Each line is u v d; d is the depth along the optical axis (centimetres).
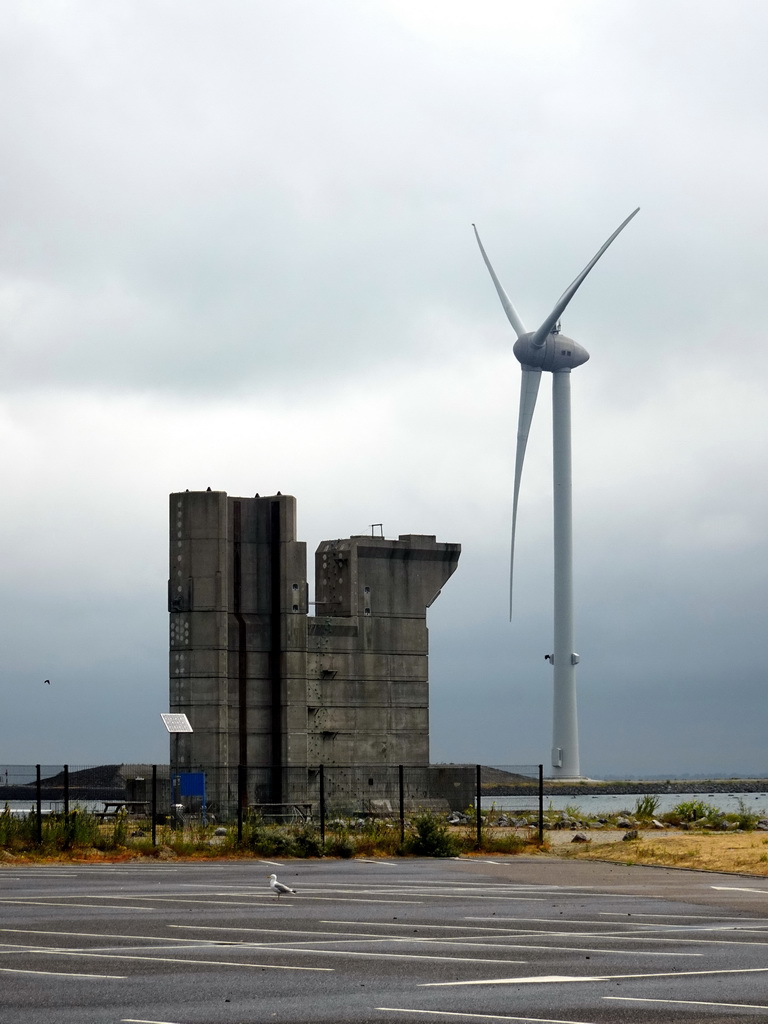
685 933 2234
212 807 6519
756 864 3909
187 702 6631
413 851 4650
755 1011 1497
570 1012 1489
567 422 16538
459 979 1717
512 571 15300
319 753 6944
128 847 4494
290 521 6875
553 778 18212
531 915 2522
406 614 7288
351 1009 1504
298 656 6819
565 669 18000
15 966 1802
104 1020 1422
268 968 1800
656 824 6806
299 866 4022
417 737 7219
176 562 6725
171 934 2166
